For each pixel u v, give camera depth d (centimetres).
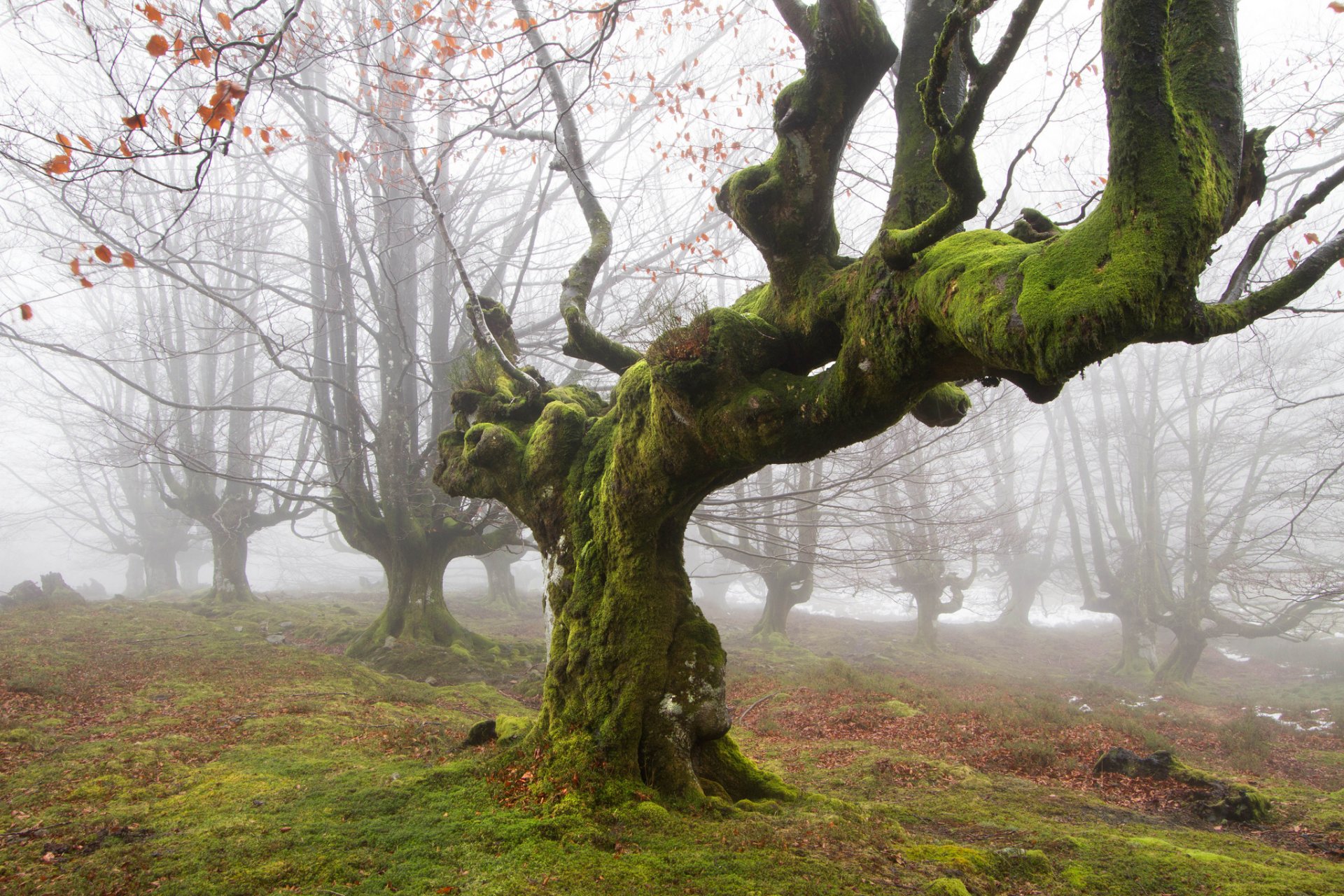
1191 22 376
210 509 2572
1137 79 314
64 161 554
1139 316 302
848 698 1409
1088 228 332
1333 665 2597
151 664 1302
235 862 472
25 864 473
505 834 510
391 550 1828
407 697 1202
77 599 2300
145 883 445
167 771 683
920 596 2886
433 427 1917
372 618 2392
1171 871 544
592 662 630
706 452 572
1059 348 313
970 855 533
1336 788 981
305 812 561
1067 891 502
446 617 1805
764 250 559
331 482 1800
